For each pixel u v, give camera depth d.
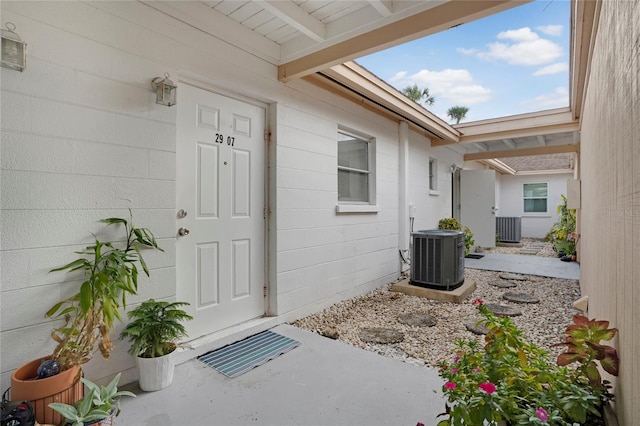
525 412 1.30
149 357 2.08
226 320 2.94
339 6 2.62
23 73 1.77
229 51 2.81
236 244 3.03
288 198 3.40
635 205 1.11
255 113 3.19
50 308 1.85
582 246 4.52
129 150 2.21
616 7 1.43
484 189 8.48
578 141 7.23
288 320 3.40
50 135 1.86
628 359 1.21
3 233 1.71
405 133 5.55
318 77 3.63
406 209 5.62
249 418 1.83
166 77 2.39
